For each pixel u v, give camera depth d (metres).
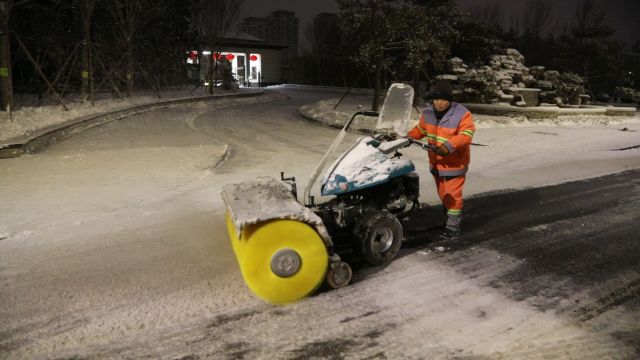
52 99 17.67
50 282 3.95
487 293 3.77
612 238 5.09
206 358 2.88
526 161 9.63
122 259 4.43
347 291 3.77
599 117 17.53
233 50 45.22
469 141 4.47
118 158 8.85
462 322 3.31
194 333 3.17
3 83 12.45
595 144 11.88
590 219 5.77
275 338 3.10
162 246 4.76
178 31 28.22
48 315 3.41
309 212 3.54
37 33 18.23
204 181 7.36
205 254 4.57
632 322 3.33
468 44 26.70
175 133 12.95
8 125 10.71
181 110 19.25
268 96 29.36
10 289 3.82
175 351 2.96
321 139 12.49
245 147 10.93
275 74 48.16
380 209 4.43
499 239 5.04
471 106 17.92
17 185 6.89
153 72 25.33
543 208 6.24
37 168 7.98
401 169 4.21
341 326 3.25
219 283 3.94
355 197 4.33
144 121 15.28
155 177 7.47
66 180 7.20
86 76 16.56
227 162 9.02
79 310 3.48
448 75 19.23
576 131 14.46
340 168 4.08
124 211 5.83
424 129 4.86
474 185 7.55
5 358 2.90
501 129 14.81
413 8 16.39
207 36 26.20
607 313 3.46
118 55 20.98
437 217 5.73
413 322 3.31
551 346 3.02
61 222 5.40
